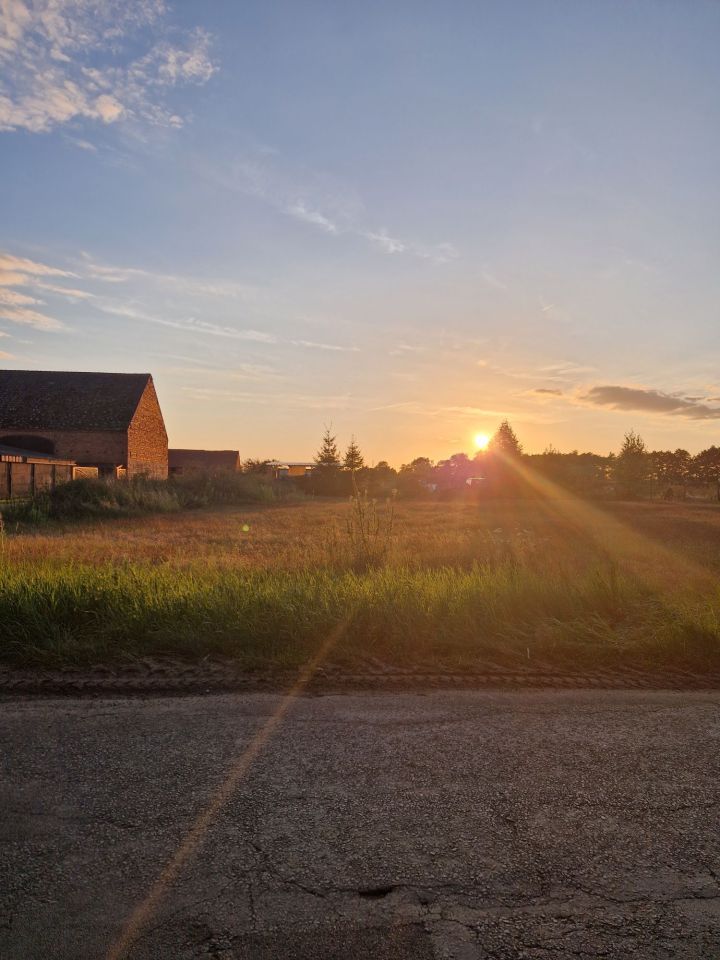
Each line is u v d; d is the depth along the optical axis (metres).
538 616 6.79
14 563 10.17
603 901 2.48
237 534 18.66
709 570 11.09
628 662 5.64
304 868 2.63
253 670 5.22
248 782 3.32
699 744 3.89
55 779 3.33
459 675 5.20
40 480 34.53
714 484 65.75
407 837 2.86
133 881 2.54
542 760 3.64
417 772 3.46
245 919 2.34
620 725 4.18
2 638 5.76
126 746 3.73
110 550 13.73
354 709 4.39
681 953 2.22
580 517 27.48
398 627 6.09
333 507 34.84
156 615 6.27
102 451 48.91
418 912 2.40
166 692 4.70
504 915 2.39
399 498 48.09
